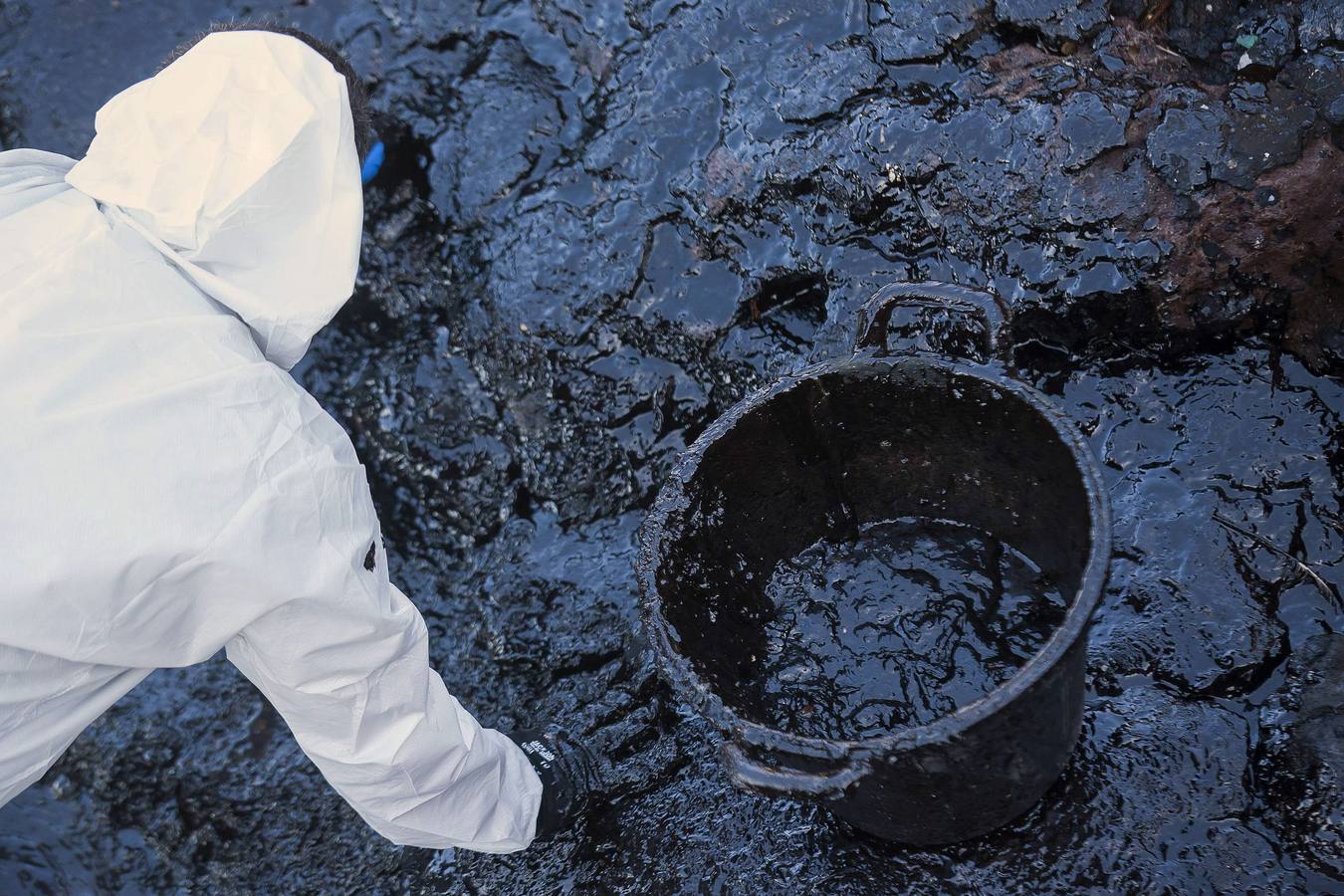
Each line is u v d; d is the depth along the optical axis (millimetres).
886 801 1785
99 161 1671
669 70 2971
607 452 2762
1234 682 2094
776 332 2705
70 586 1442
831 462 2213
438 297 3096
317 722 1734
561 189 2971
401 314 3135
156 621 1546
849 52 2795
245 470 1522
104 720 2811
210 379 1533
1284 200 2334
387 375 3064
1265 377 2418
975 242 2529
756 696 2139
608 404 2775
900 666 2158
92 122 3549
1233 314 2420
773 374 2643
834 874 2039
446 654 2666
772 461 2127
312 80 1635
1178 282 2408
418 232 3178
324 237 1652
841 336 2561
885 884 1999
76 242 1569
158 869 2617
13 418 1438
